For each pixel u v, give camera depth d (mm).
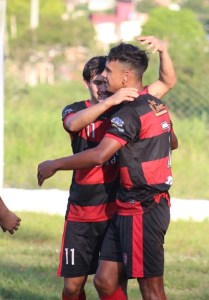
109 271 13773
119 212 13688
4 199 27703
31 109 39438
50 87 46000
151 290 13578
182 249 22547
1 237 23641
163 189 13453
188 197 29203
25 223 24656
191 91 34875
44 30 79688
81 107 14500
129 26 135500
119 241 13766
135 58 13695
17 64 54156
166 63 14750
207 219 25656
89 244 14766
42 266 20125
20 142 34094
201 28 74812
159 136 13438
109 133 13273
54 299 17375
